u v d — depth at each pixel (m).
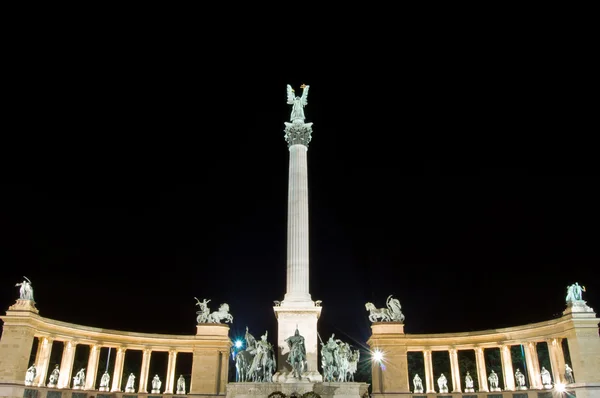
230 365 84.69
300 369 43.22
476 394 63.12
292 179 54.59
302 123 57.47
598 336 52.97
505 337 62.84
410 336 65.31
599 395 50.69
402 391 60.66
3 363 51.47
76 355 80.81
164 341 66.56
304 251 51.56
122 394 62.62
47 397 55.47
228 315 67.19
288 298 49.53
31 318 53.88
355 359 48.19
